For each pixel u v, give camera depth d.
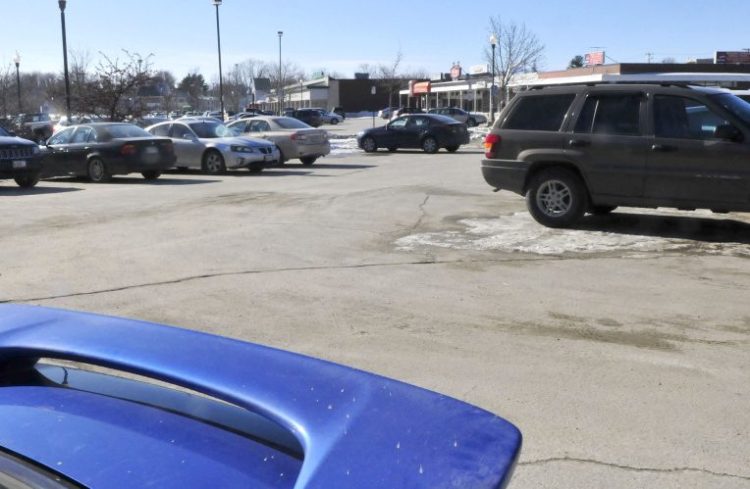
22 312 2.14
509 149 9.31
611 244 8.21
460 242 8.45
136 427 1.56
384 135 26.72
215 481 1.34
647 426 3.68
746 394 4.08
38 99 49.97
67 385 1.84
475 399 4.02
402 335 5.15
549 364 4.55
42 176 16.77
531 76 46.78
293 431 1.41
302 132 20.36
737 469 3.25
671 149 8.19
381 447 1.34
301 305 5.94
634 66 41.47
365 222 9.86
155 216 10.55
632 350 4.80
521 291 6.32
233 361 1.71
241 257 7.73
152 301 6.07
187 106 73.50
